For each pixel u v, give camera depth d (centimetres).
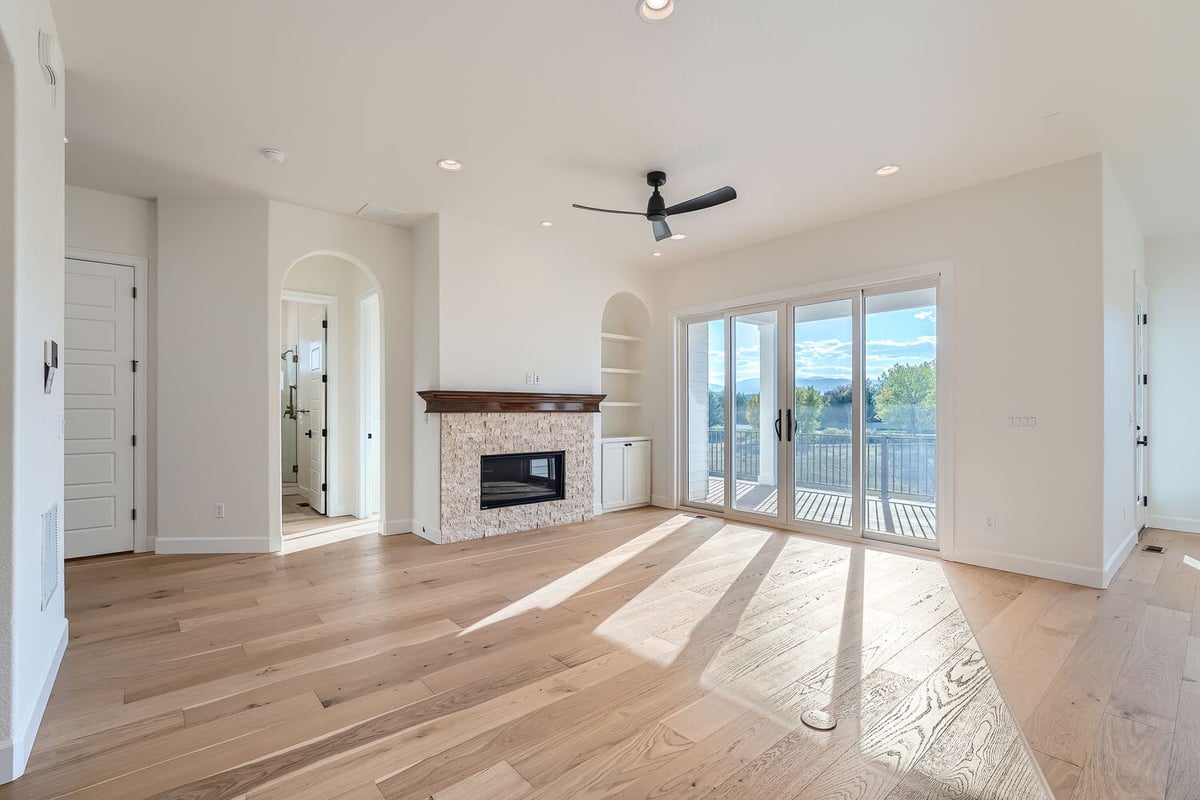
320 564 417
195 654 266
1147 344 546
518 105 310
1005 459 401
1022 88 290
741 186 418
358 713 215
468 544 477
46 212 226
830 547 466
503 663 257
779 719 212
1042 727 207
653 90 294
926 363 446
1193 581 376
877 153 365
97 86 290
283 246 460
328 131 340
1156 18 235
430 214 487
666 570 402
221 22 241
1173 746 195
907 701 225
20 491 185
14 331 180
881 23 241
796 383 533
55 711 216
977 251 415
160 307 439
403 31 248
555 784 175
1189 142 348
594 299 599
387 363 515
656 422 665
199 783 175
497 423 511
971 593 353
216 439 448
